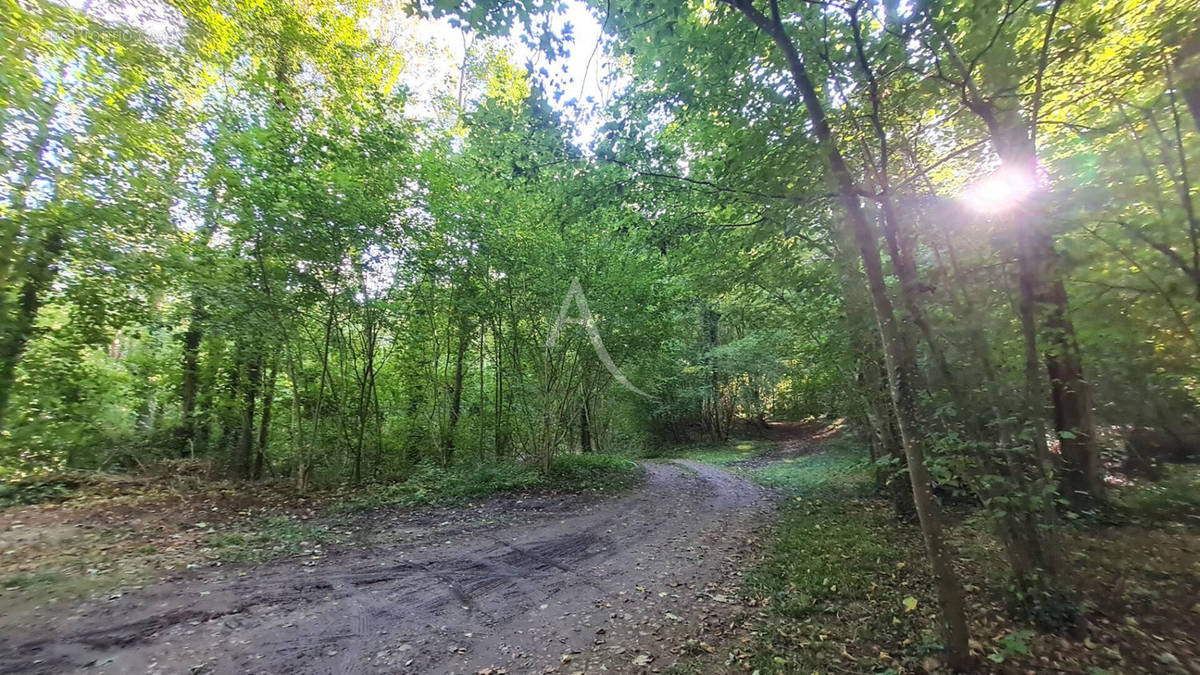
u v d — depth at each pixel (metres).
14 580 5.82
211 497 10.47
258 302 10.40
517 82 7.06
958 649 3.93
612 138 6.64
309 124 11.16
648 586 6.27
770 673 4.13
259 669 4.26
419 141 12.19
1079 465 6.98
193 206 9.88
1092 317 6.39
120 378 11.30
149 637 4.72
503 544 8.07
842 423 11.93
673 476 16.09
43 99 7.45
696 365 24.59
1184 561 5.47
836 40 5.20
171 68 9.52
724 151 6.06
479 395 15.20
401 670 4.30
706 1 5.74
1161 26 4.74
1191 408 7.51
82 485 10.70
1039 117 6.25
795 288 8.51
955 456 4.31
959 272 5.45
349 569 6.70
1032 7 4.51
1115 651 4.00
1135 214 5.90
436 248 12.00
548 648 4.70
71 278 8.91
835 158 4.43
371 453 13.19
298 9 12.80
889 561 6.59
